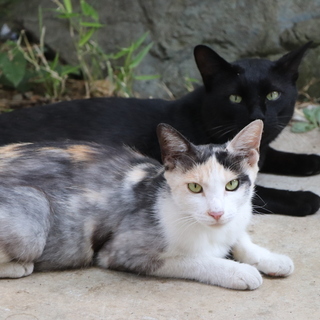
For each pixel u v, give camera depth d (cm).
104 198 494
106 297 462
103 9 1003
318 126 870
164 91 972
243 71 659
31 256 480
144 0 988
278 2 954
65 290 471
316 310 446
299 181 721
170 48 980
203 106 681
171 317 435
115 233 491
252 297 462
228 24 969
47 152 522
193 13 974
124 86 928
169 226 472
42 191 488
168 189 482
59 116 698
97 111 702
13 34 1028
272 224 598
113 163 520
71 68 939
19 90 961
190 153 460
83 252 499
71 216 489
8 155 521
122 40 994
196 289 474
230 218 455
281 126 678
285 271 489
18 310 440
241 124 654
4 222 461
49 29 1013
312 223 602
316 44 937
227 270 475
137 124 694
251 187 476
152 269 486
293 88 677
